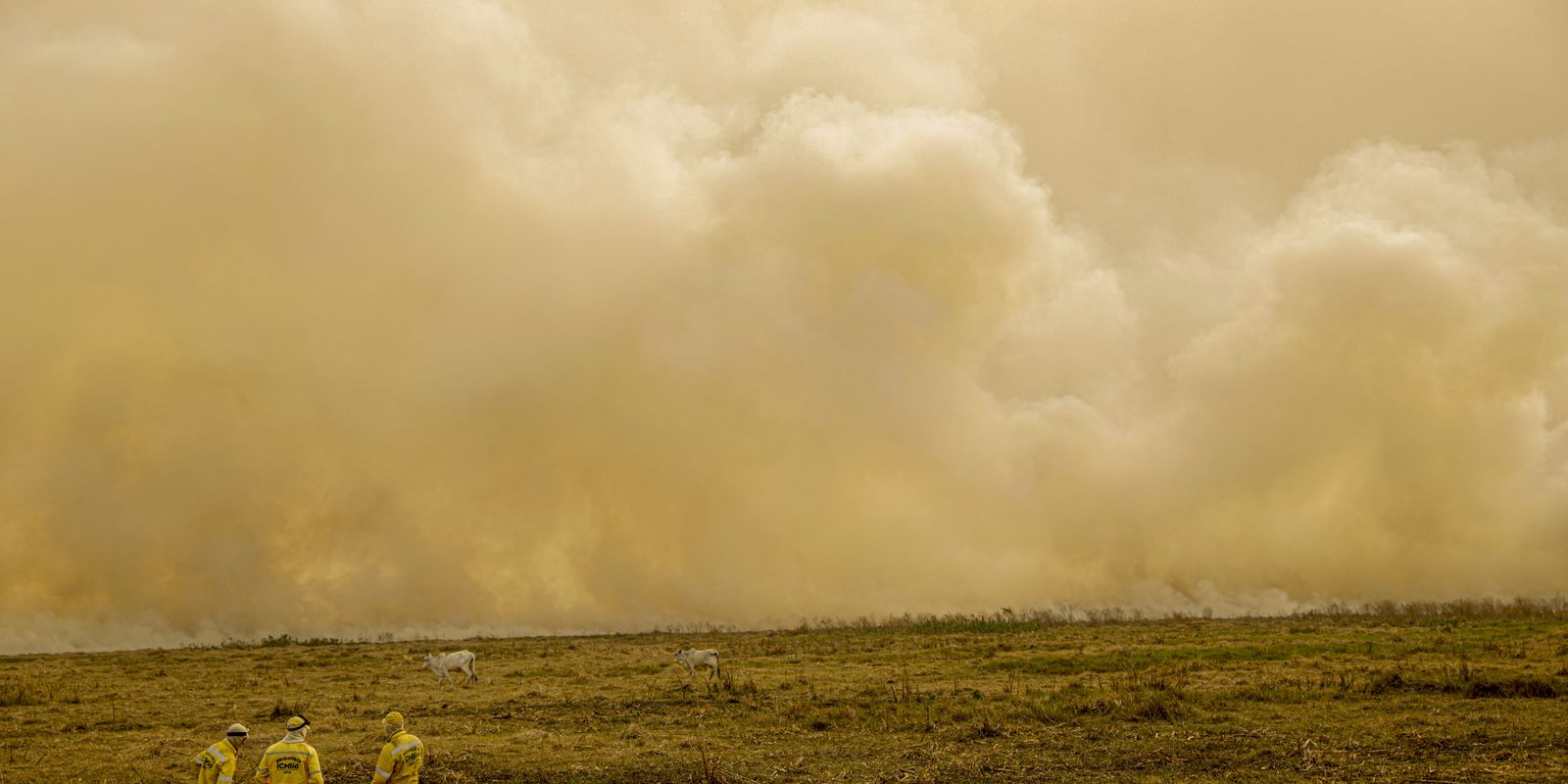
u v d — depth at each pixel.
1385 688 25.92
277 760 12.52
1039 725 22.80
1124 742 20.64
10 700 30.39
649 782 18.41
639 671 38.19
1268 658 35.66
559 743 22.16
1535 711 22.08
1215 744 20.08
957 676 33.50
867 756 20.19
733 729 23.78
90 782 18.72
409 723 25.61
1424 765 17.52
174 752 21.72
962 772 18.47
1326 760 18.16
